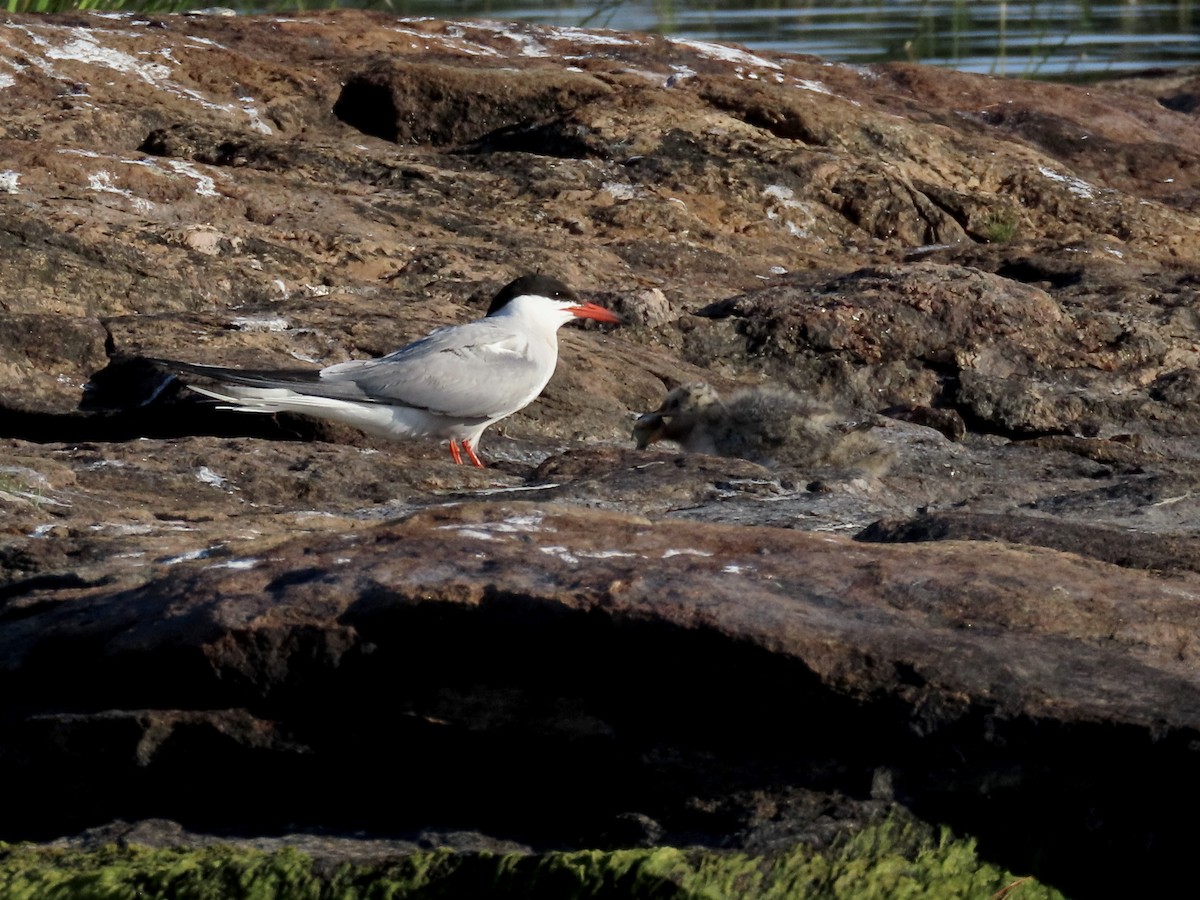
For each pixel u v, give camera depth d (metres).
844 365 15.44
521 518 7.76
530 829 6.77
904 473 12.40
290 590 6.93
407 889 6.30
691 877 6.04
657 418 13.27
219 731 6.91
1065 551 8.20
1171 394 15.07
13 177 16.00
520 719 6.75
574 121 19.58
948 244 19.38
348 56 21.19
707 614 6.54
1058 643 6.72
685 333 15.54
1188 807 6.06
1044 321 15.79
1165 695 6.31
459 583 6.80
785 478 11.00
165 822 6.95
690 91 20.77
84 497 9.87
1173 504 10.86
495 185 18.41
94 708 7.05
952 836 6.27
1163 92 26.33
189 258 15.04
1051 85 23.92
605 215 18.06
